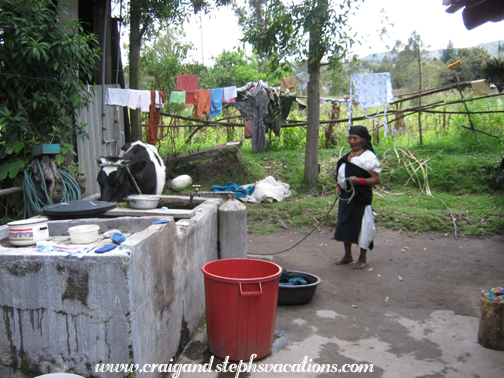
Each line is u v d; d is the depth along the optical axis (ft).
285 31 24.72
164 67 36.42
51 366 8.07
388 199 25.08
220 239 13.84
